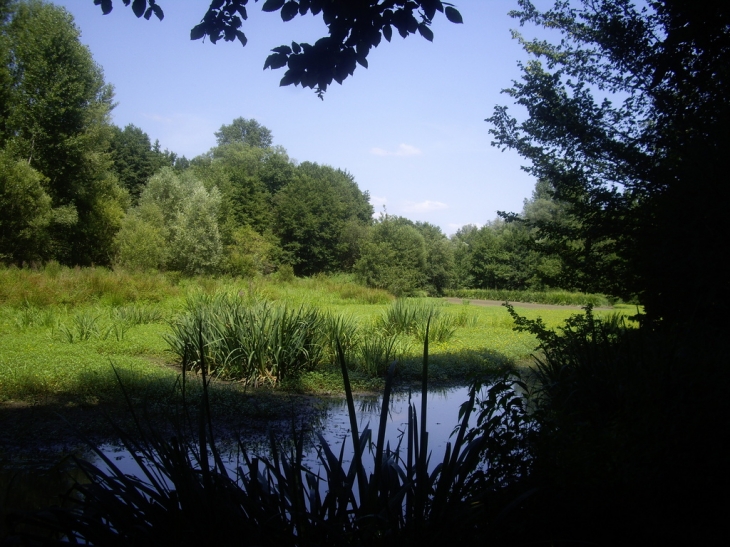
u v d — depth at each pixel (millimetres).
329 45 4367
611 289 6051
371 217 67562
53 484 4547
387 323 14578
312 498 2572
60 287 16688
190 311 12336
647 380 3570
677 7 5258
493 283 43656
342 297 27562
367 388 9008
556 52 6445
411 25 4273
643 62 5820
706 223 4715
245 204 47594
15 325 12773
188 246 28859
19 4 27141
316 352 9914
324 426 6664
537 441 3213
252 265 33469
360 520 2227
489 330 16344
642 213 5621
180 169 61312
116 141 50406
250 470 2463
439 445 5922
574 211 6156
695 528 2859
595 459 2922
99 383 7629
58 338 11391
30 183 23609
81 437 2477
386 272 33875
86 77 28250
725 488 3010
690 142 5148
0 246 23406
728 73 5117
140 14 4430
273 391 8469
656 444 3006
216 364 9320
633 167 5754
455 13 4246
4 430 5918
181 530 2195
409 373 9945
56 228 28000
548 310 25531
